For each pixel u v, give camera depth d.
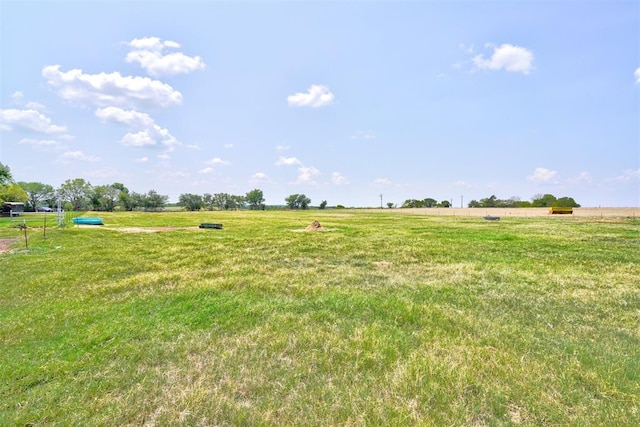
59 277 8.23
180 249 13.32
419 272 9.12
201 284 7.50
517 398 3.19
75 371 3.70
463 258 11.34
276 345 4.32
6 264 9.88
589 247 13.91
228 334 4.75
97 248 13.46
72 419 2.90
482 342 4.52
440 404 3.10
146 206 87.75
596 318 5.61
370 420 2.85
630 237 17.64
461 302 6.44
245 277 8.27
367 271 9.22
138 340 4.51
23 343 4.45
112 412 2.97
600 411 3.01
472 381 3.46
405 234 19.70
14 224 26.33
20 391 3.33
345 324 5.13
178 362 3.91
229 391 3.31
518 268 9.61
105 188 84.75
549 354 4.15
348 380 3.52
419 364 3.80
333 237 17.75
